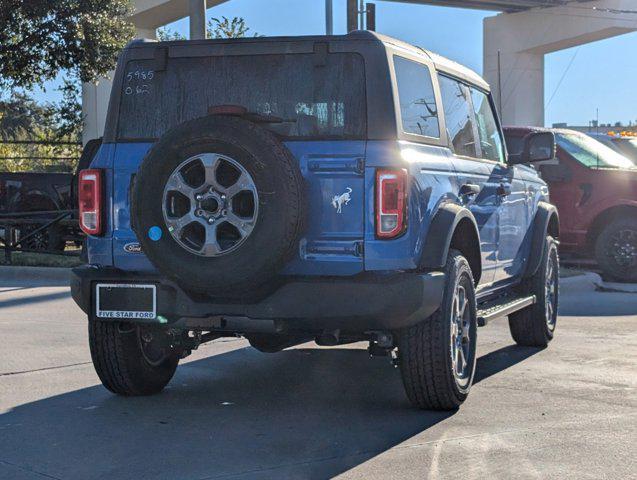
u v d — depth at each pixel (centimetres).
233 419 600
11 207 1903
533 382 717
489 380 725
